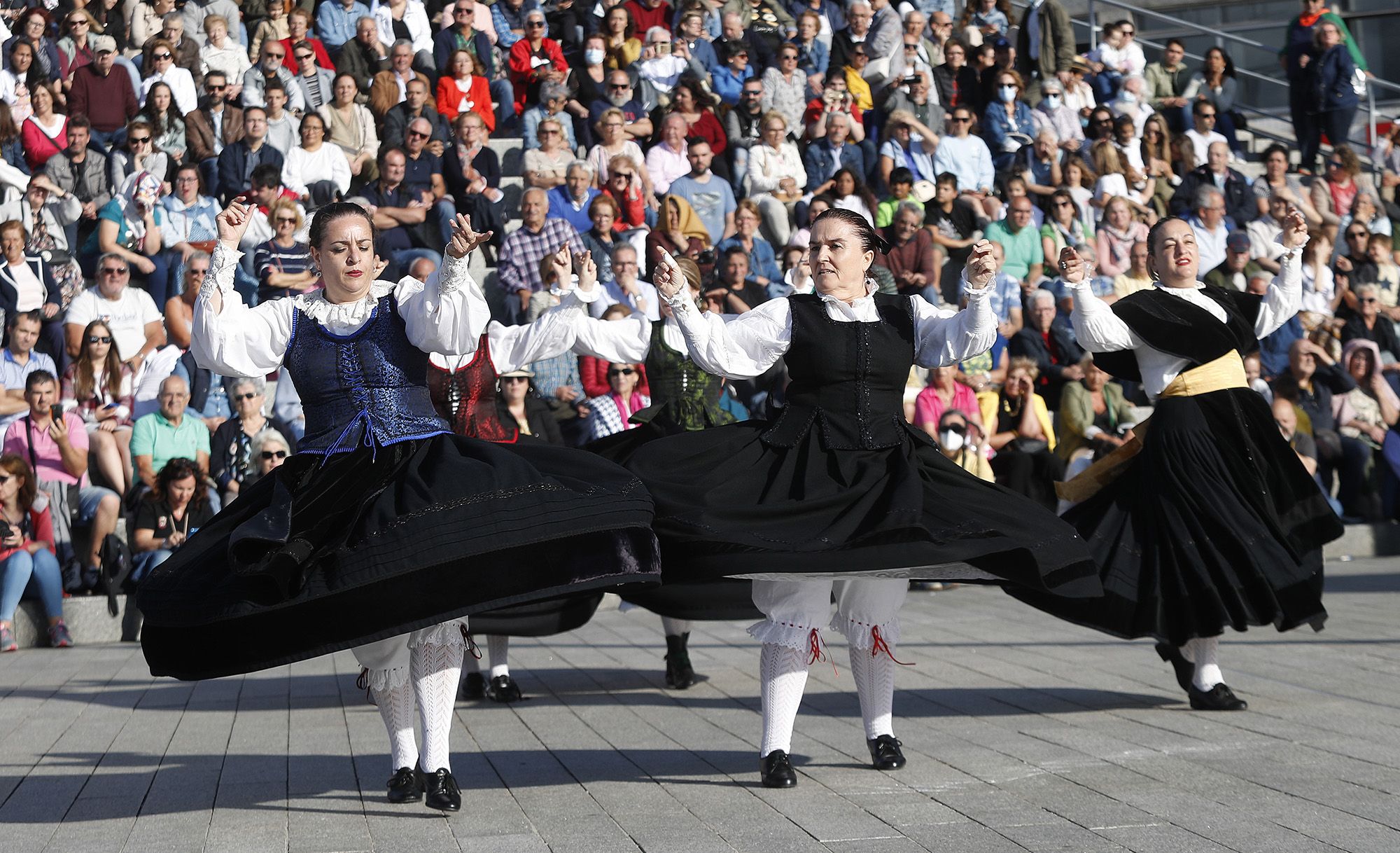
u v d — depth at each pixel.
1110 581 5.82
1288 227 6.28
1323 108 16.59
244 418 10.15
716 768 5.10
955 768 5.00
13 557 9.20
